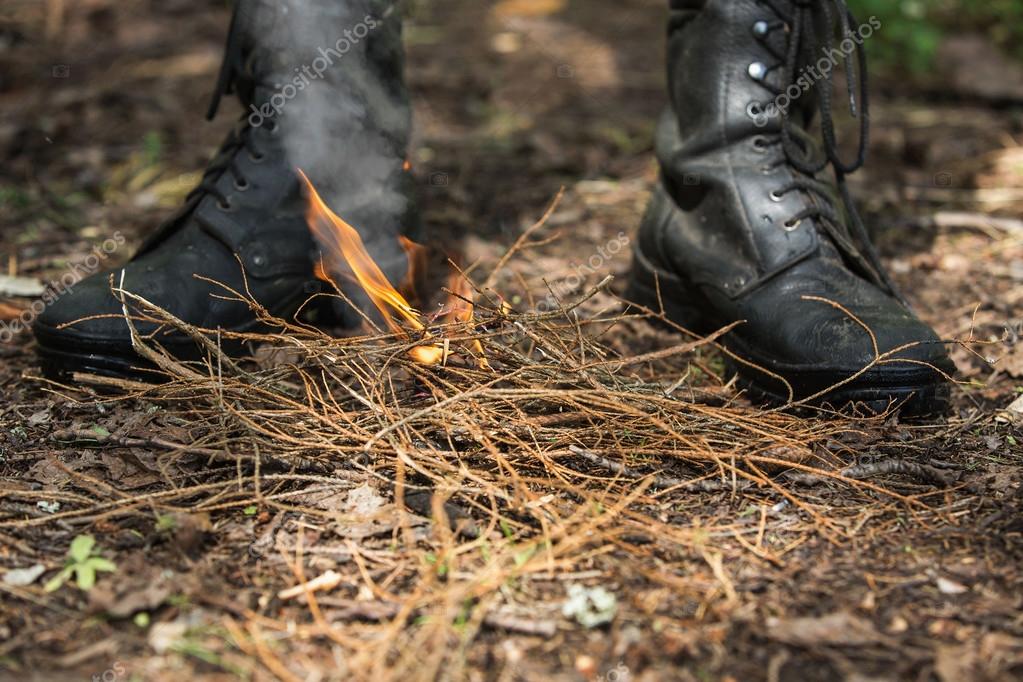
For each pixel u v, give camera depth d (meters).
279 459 2.29
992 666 1.77
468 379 2.47
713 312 2.88
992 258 3.59
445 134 4.92
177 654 1.80
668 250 2.97
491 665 1.78
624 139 4.88
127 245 3.67
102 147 4.59
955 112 5.23
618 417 2.42
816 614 1.90
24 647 1.82
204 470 2.32
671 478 2.32
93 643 1.83
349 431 2.34
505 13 7.07
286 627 1.87
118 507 2.19
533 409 2.48
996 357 2.89
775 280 2.69
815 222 2.73
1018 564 2.04
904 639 1.84
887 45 5.89
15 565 2.04
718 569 1.99
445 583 1.97
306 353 2.53
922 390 2.45
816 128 3.10
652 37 6.62
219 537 2.12
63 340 2.56
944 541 2.11
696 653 1.81
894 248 3.69
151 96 5.23
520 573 1.98
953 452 2.44
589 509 2.15
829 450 2.41
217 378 2.44
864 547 2.09
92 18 6.29
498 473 2.29
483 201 4.14
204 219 2.74
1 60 5.53
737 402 2.66
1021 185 4.29
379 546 2.09
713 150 2.84
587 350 2.68
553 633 1.85
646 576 1.98
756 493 2.28
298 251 2.80
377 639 1.84
